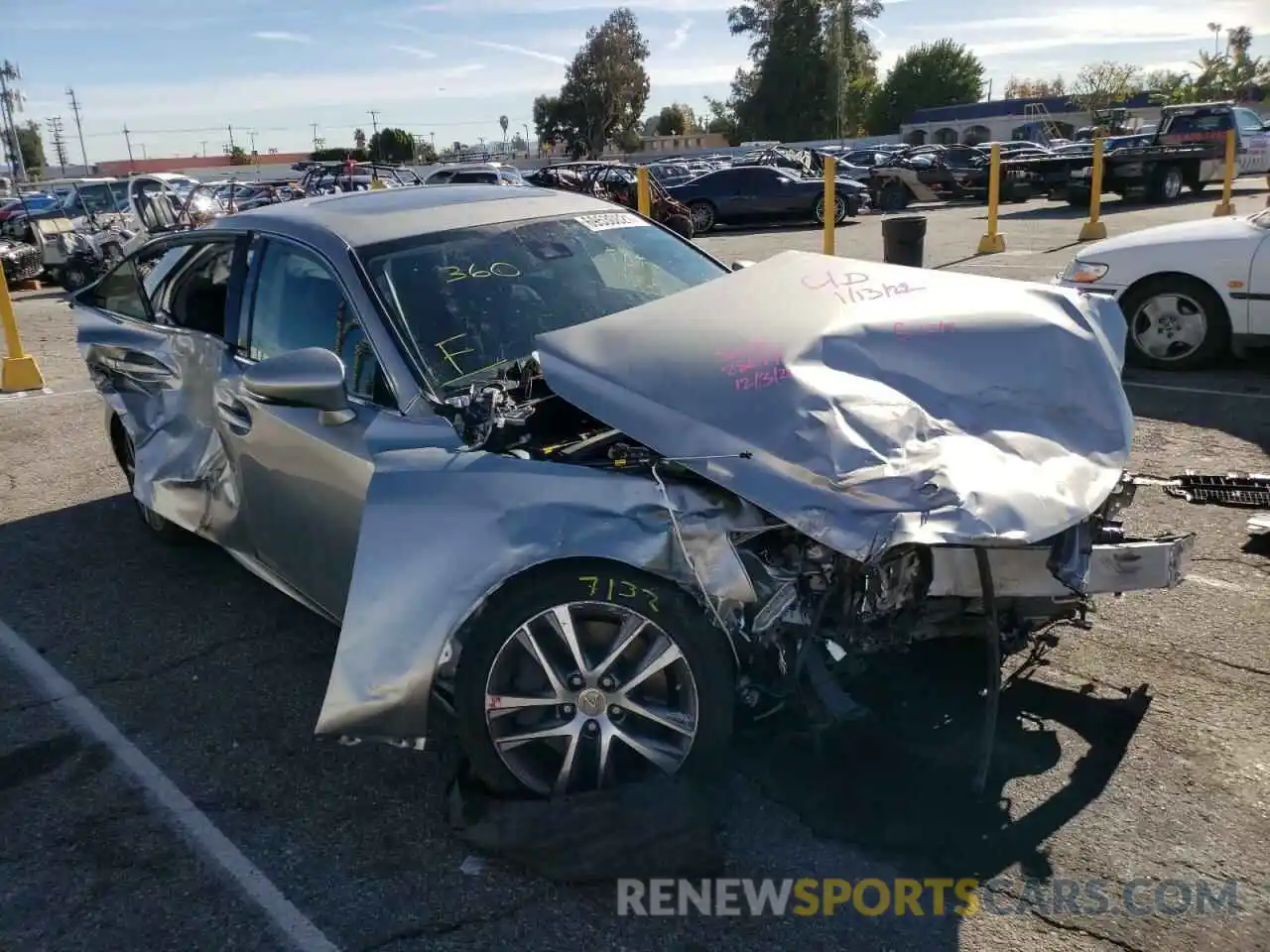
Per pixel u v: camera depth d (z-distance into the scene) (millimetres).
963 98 78625
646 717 2832
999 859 2729
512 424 3018
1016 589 2777
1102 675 3564
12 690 3873
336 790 3176
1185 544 3021
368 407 3334
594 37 80750
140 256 5012
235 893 2754
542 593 2732
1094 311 3551
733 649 2791
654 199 20344
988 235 14977
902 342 3117
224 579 4809
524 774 2873
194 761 3375
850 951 2467
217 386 4004
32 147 94062
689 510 2701
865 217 25016
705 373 2904
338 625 3512
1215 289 7344
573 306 3783
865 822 2867
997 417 2969
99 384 5020
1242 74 70125
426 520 2781
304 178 24406
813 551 2746
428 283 3633
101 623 4398
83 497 6035
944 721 3303
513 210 4199
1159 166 22141
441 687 2898
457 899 2689
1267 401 6754
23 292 17938
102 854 2936
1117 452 3006
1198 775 3021
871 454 2689
